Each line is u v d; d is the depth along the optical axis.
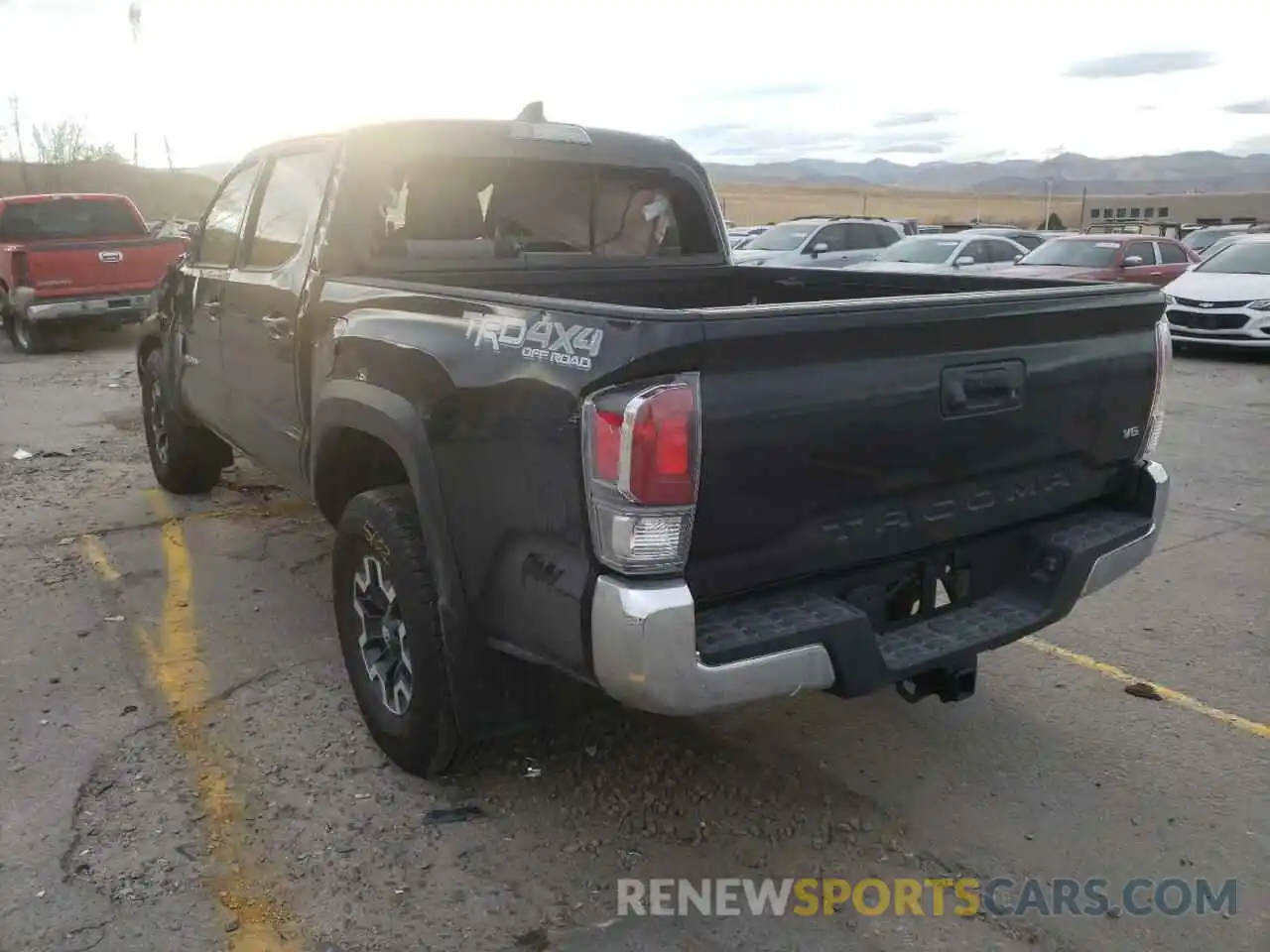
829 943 2.81
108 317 13.73
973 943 2.82
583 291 4.68
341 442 3.83
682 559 2.58
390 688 3.56
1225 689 4.25
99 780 3.50
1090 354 3.33
